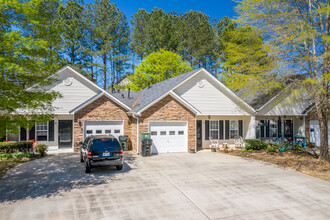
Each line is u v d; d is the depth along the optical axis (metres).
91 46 41.94
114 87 41.12
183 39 41.53
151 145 16.30
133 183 9.35
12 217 6.20
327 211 6.74
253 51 14.47
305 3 13.51
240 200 7.55
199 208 6.88
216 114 18.77
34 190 8.45
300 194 8.17
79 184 9.20
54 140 17.80
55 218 6.16
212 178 10.16
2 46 8.62
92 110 17.33
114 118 17.89
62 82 17.44
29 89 12.80
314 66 13.00
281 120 22.61
